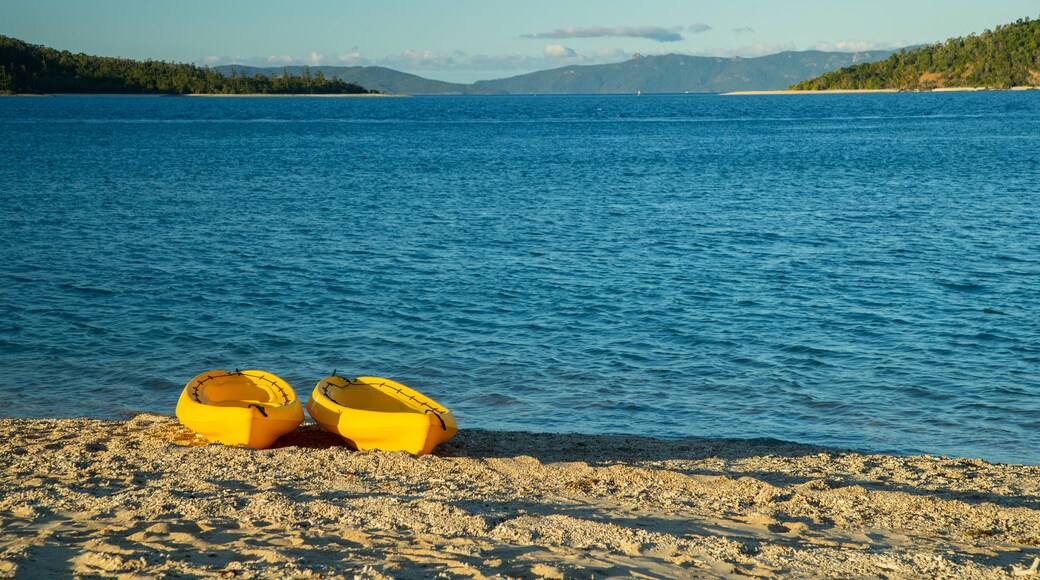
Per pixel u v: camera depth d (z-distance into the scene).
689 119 142.50
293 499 8.40
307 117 146.00
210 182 47.97
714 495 9.23
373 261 26.44
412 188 46.06
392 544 6.84
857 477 10.38
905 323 19.55
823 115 146.50
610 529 7.40
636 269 25.50
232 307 20.88
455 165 60.16
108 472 9.45
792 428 13.44
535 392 15.15
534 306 21.20
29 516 7.59
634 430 13.32
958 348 17.62
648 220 35.00
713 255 27.64
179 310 20.50
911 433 13.23
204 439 11.49
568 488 9.37
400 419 10.93
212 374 12.45
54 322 19.25
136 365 16.48
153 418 12.71
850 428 13.43
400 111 183.38
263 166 58.34
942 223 33.28
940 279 23.84
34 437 11.40
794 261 26.58
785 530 7.84
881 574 6.53
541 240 30.30
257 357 17.14
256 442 11.25
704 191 44.97
